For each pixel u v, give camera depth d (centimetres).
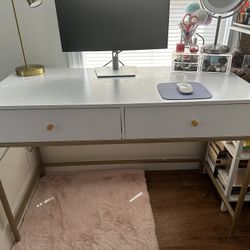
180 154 175
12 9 129
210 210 144
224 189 140
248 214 139
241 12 128
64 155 173
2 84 111
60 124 93
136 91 100
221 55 117
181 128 95
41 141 96
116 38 117
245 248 121
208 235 128
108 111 90
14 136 95
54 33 136
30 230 132
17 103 90
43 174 173
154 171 178
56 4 109
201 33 147
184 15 132
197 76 117
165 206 147
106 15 112
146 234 127
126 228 131
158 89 101
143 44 118
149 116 92
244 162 139
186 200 152
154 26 115
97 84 109
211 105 90
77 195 155
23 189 146
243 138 97
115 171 176
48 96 96
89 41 117
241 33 132
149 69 131
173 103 89
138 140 97
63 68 136
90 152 172
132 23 114
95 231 130
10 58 141
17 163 140
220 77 115
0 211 117
